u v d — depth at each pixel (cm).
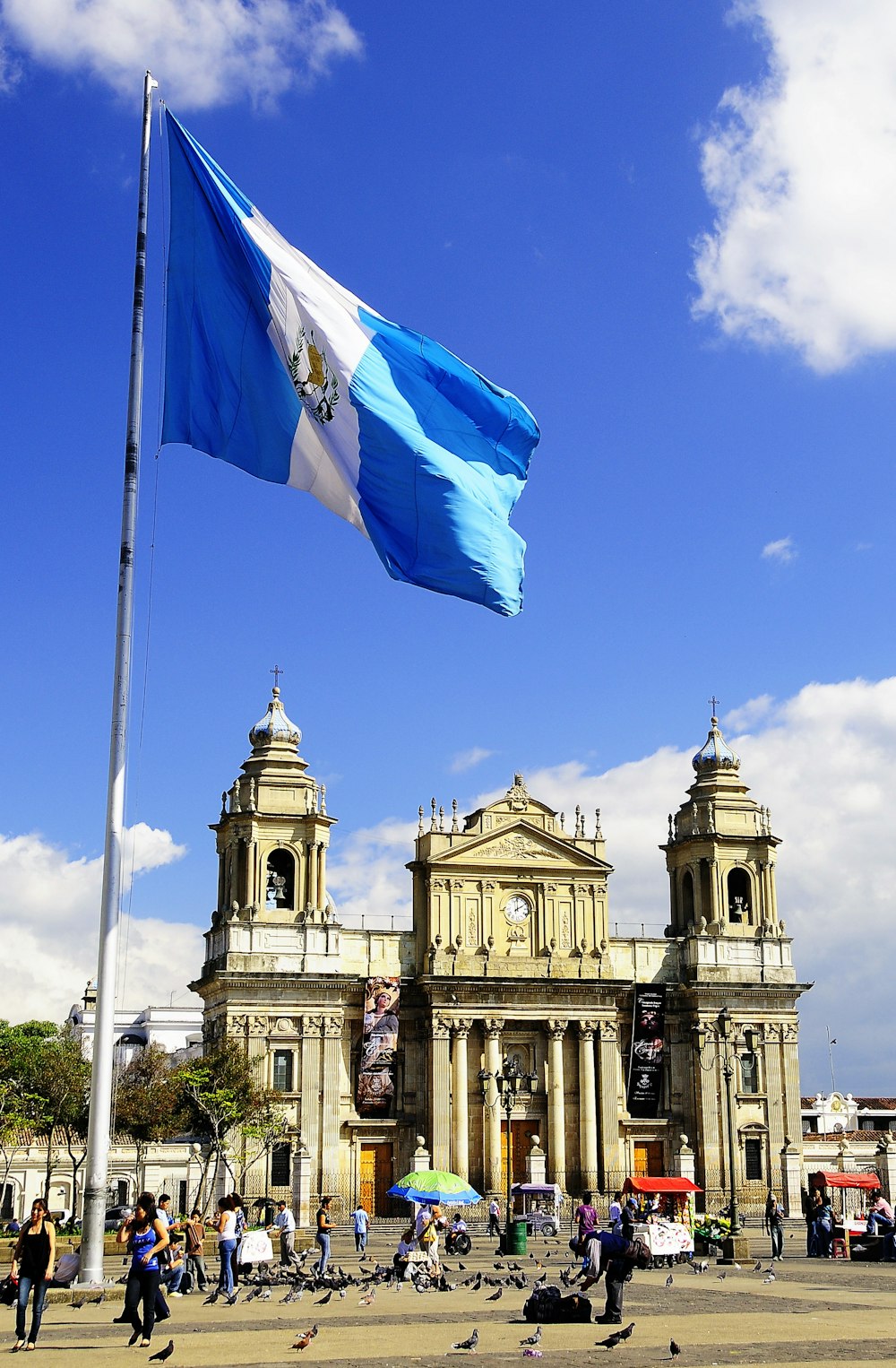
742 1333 3653
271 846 11788
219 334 3897
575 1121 11962
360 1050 11806
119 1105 10150
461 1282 5481
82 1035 16588
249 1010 11369
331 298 3912
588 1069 11994
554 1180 11712
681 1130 12294
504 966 12006
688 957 12525
